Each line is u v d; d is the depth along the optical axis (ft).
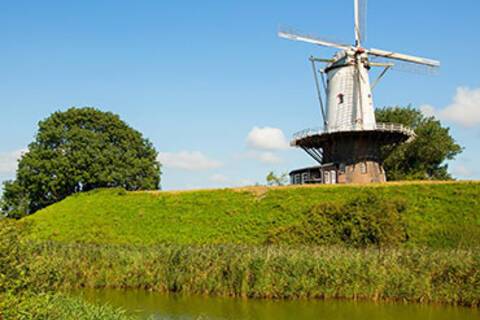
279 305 61.57
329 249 72.90
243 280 66.54
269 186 118.62
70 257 76.28
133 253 76.33
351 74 127.95
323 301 63.31
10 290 33.81
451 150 182.09
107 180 161.17
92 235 106.42
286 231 87.30
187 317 55.57
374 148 127.44
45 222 116.88
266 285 65.36
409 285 62.85
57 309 39.63
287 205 104.88
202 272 69.46
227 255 70.13
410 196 100.94
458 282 61.87
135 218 112.16
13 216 160.04
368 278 64.18
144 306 61.36
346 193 106.11
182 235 101.40
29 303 34.71
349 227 81.71
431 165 186.09
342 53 130.62
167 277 71.10
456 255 65.67
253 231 98.17
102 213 117.29
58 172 157.69
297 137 130.62
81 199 129.29
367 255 67.56
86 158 159.43
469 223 88.53
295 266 65.92
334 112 128.88
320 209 88.89
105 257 76.48
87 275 74.95
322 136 127.65
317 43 131.75
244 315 56.54
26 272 36.99
